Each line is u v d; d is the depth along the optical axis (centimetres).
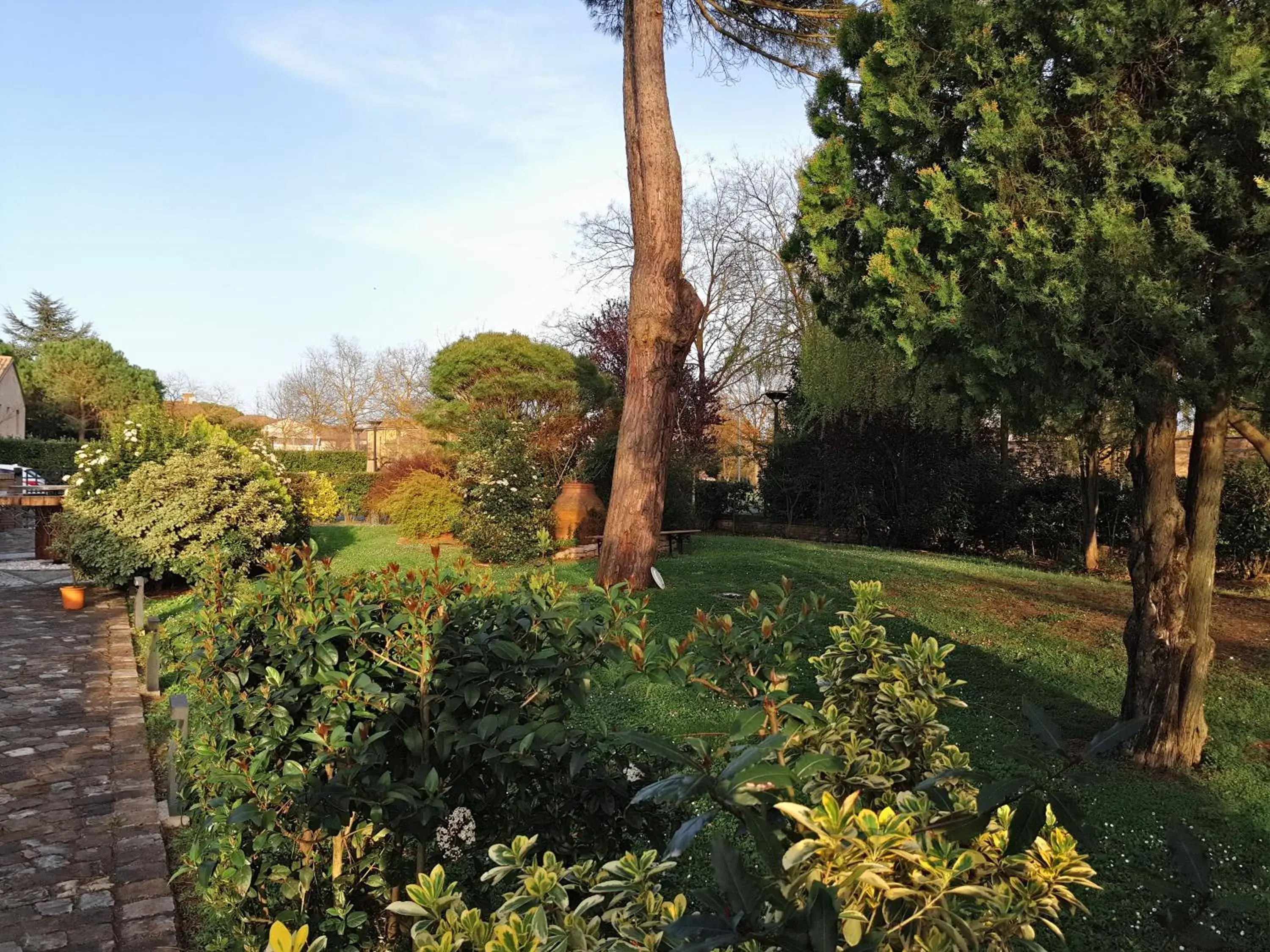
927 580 1037
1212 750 501
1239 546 1287
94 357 3938
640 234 967
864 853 125
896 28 493
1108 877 351
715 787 131
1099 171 440
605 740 259
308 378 4384
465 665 259
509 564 1213
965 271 475
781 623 268
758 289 2519
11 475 2156
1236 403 487
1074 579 1147
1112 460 1499
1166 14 390
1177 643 484
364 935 270
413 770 264
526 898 147
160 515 1030
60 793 468
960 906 140
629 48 1002
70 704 640
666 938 138
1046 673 651
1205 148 405
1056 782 156
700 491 2108
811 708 206
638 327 961
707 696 560
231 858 250
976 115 467
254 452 1275
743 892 121
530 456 1351
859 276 582
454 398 1978
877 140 534
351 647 273
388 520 2041
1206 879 169
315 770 253
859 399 1518
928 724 214
